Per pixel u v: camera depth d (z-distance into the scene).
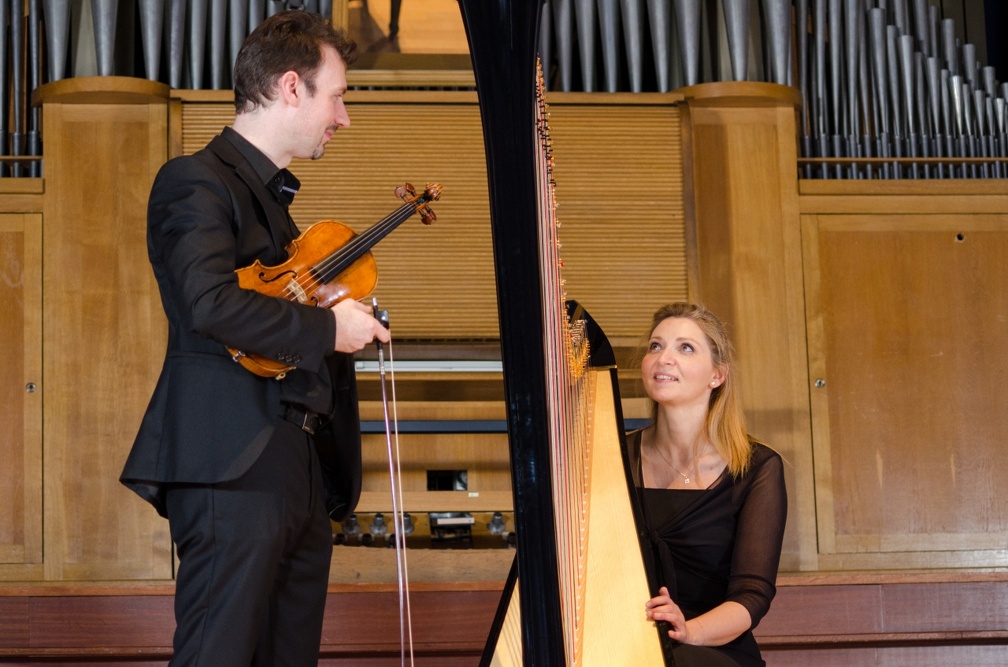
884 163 5.80
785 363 5.47
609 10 5.70
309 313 2.65
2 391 5.14
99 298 5.21
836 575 4.68
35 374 5.15
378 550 4.83
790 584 4.65
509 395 1.93
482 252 5.36
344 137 5.36
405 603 4.45
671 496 3.37
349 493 3.12
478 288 5.33
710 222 5.53
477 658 4.50
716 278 5.50
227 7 5.52
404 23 5.53
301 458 2.83
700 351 3.44
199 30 5.47
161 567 5.09
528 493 1.92
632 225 5.43
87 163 5.26
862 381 5.50
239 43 5.52
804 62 5.86
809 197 5.59
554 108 5.48
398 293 5.30
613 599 2.69
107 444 5.14
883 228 5.60
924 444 5.49
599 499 3.05
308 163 5.33
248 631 2.64
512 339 1.91
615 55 5.70
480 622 4.48
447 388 5.37
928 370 5.54
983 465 5.50
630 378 5.12
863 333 5.54
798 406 5.45
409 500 5.17
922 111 5.84
